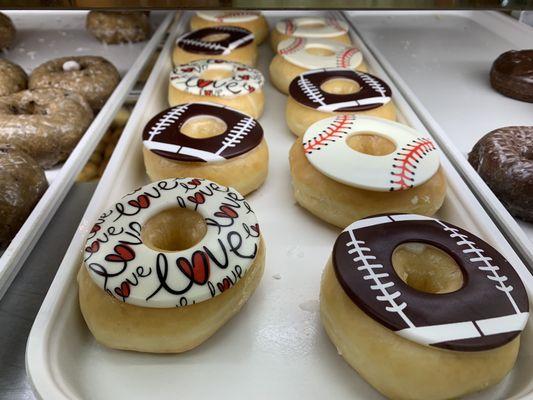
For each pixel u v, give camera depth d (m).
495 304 0.17
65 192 0.26
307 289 0.22
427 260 0.20
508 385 0.18
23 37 0.46
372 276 0.18
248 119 0.30
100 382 0.18
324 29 0.44
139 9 0.26
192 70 0.36
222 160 0.26
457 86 0.39
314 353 0.19
